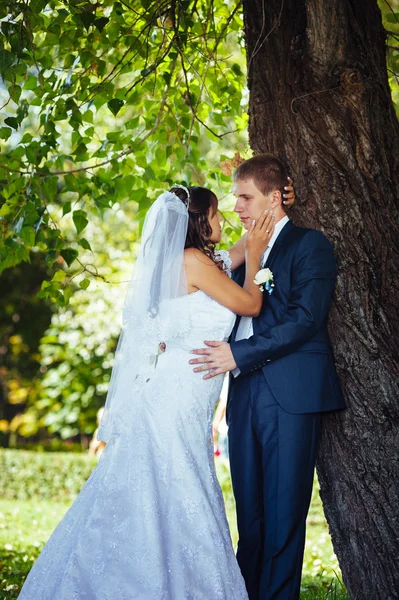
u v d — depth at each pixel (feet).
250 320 11.46
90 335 42.11
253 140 12.66
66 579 10.09
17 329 56.70
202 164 16.88
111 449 10.88
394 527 11.01
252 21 12.91
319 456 11.70
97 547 10.18
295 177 11.99
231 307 11.08
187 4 13.56
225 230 16.76
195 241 11.34
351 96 11.76
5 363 57.31
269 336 10.75
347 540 11.35
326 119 11.80
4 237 15.10
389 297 11.50
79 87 14.66
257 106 12.59
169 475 10.55
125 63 14.48
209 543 10.34
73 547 10.32
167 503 10.46
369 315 11.41
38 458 36.17
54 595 10.21
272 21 12.58
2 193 15.42
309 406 10.81
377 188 11.71
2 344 57.47
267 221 11.31
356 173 11.68
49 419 47.09
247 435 11.21
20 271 55.26
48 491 35.70
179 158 15.81
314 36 11.73
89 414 47.01
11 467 35.83
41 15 14.08
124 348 11.10
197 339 11.09
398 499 11.05
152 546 10.08
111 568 10.07
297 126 11.99
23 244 15.29
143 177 15.69
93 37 13.76
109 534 10.23
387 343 11.35
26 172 14.82
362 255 11.53
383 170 11.82
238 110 16.34
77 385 45.24
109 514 10.34
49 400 47.91
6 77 12.41
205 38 14.20
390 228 11.69
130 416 10.89
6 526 24.49
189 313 11.02
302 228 11.49
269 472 10.93
